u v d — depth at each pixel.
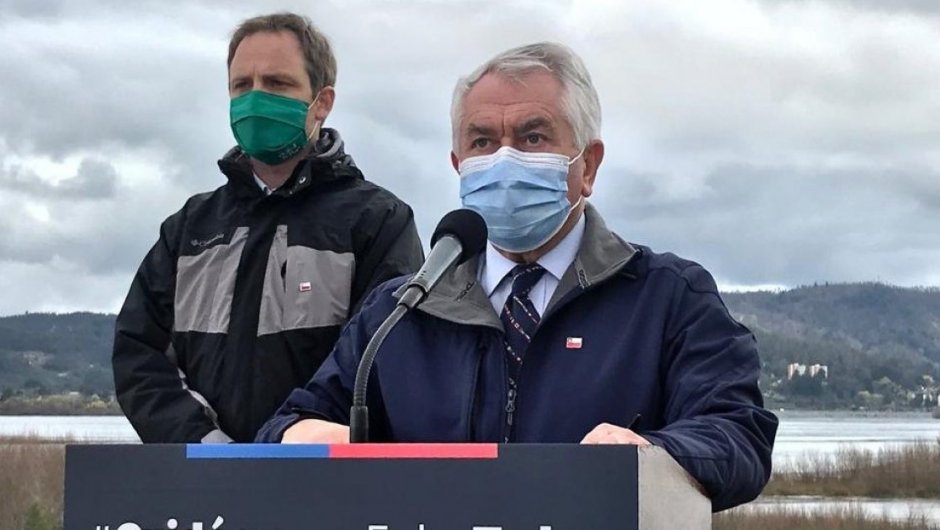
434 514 1.79
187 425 3.66
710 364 2.49
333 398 2.76
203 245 3.82
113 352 3.85
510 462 1.78
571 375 2.57
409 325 2.73
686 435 2.17
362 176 3.96
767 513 24.44
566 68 2.77
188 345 3.79
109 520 1.87
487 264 2.82
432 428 2.61
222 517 1.84
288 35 3.88
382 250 3.78
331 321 3.69
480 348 2.66
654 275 2.65
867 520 24.38
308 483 1.83
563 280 2.64
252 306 3.72
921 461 34.53
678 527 1.95
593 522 1.76
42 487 14.26
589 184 2.84
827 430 109.69
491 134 2.74
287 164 3.89
